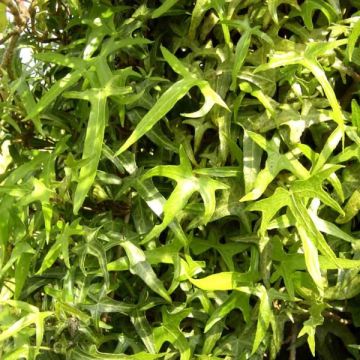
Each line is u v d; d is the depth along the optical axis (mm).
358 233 423
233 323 419
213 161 408
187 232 412
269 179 377
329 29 422
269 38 392
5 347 410
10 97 431
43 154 423
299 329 430
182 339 395
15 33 433
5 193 415
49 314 384
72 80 405
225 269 414
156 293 414
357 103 429
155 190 396
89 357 385
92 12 444
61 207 419
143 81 418
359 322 420
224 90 409
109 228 411
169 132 429
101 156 414
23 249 405
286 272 393
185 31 430
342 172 419
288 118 401
